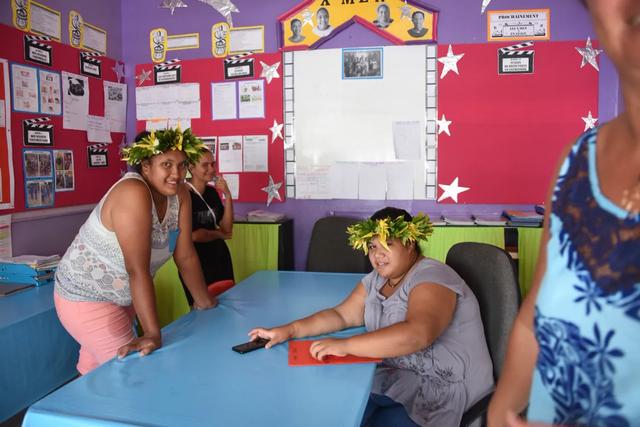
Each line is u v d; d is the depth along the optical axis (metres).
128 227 1.65
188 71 3.84
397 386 1.57
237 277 3.54
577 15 3.32
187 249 1.98
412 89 3.53
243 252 3.52
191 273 2.00
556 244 0.60
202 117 3.84
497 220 3.31
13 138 2.91
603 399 0.53
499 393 0.75
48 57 3.15
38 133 3.08
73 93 3.38
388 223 1.62
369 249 1.70
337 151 3.65
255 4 3.69
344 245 2.96
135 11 3.89
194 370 1.40
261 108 3.73
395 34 3.51
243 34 3.72
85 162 3.50
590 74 3.33
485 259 1.68
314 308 2.00
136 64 3.92
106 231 1.73
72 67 3.37
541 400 0.61
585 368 0.55
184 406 1.17
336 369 1.39
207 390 1.26
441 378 1.51
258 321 1.84
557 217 0.61
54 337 2.29
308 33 3.61
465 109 3.48
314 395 1.23
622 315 0.51
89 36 3.54
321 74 3.62
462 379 1.50
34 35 3.04
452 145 3.51
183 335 1.70
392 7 3.49
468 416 1.41
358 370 1.39
